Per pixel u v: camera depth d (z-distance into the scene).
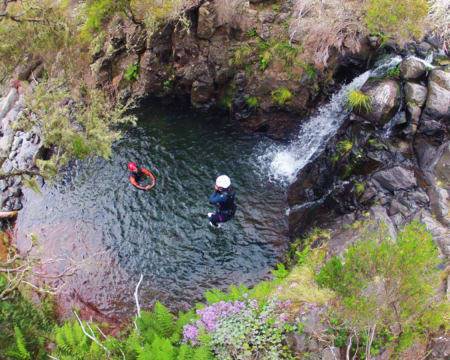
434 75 11.41
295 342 6.79
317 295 7.12
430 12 12.41
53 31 10.90
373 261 5.68
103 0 13.20
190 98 15.79
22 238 12.23
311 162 12.88
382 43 12.98
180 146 14.39
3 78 11.32
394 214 10.34
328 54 13.15
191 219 12.38
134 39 15.05
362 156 11.55
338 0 12.91
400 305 5.67
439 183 10.48
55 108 9.18
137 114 15.46
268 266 11.30
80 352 7.91
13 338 8.34
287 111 14.28
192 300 10.66
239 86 14.50
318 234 11.09
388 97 11.41
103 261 11.48
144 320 8.42
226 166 13.74
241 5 13.68
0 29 10.26
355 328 6.09
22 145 14.05
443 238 9.16
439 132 11.11
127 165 13.78
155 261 11.48
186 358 6.77
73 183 13.34
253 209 12.51
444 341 6.61
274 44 13.77
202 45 14.56
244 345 6.79
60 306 10.59
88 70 14.41
